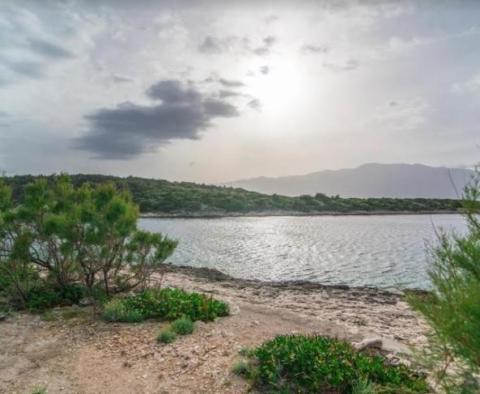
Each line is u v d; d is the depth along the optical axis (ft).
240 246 132.87
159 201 412.57
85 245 31.68
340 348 20.39
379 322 34.50
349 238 162.91
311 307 41.27
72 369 19.88
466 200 12.29
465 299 11.05
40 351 22.31
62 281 34.22
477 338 10.79
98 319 28.43
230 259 102.37
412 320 35.68
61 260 34.17
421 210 489.67
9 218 31.42
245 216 406.41
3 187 35.14
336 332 27.25
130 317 28.12
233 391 17.26
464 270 12.12
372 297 50.49
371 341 23.38
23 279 33.32
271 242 146.00
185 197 428.97
